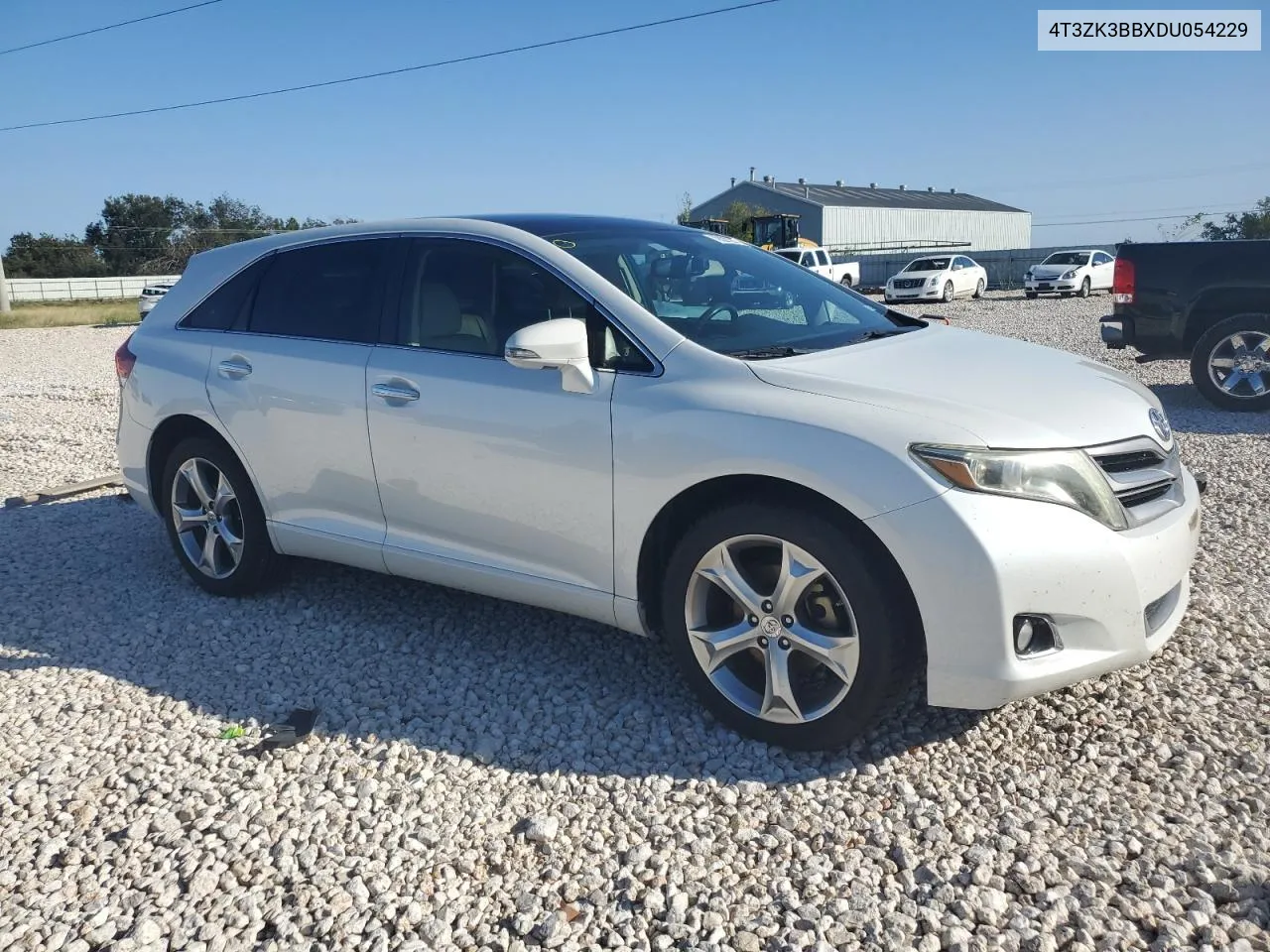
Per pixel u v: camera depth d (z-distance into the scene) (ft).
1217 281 26.99
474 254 12.57
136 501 16.20
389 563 13.14
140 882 8.58
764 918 7.88
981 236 259.19
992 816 9.09
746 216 190.39
